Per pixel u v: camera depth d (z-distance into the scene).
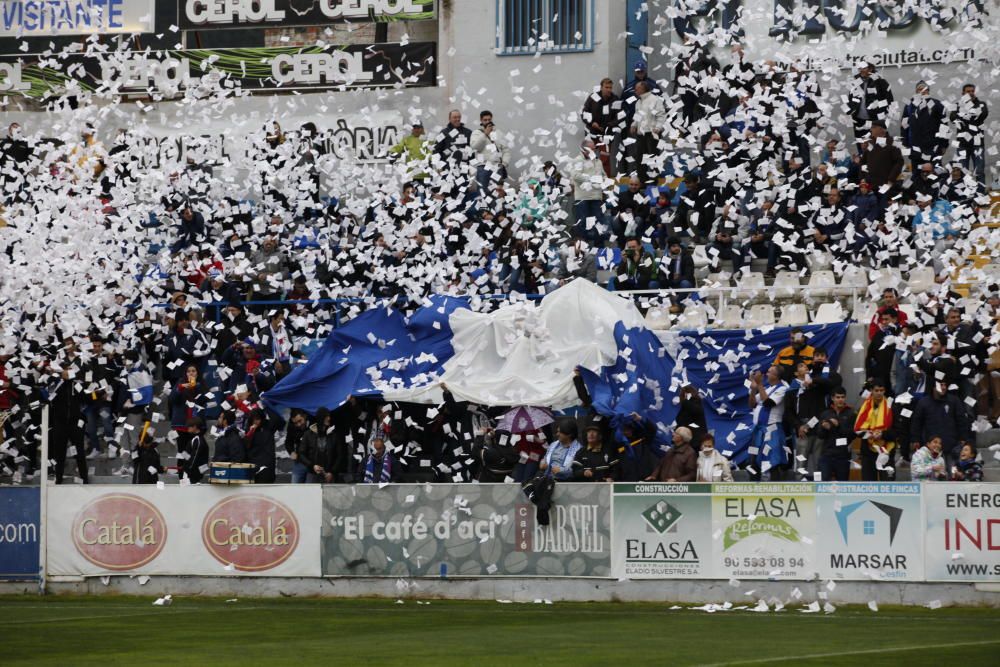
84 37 88.19
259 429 59.88
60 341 68.06
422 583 53.12
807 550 49.78
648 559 51.12
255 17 86.69
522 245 70.50
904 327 59.09
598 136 75.12
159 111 86.12
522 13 83.00
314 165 72.56
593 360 59.56
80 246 69.12
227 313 68.81
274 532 54.41
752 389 59.97
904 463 59.41
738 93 70.12
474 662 36.19
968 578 48.53
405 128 77.56
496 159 74.25
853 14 78.12
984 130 73.94
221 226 73.56
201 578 54.97
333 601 52.84
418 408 63.53
